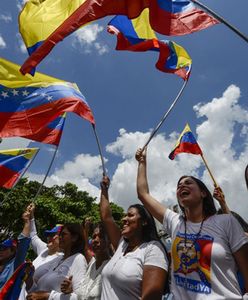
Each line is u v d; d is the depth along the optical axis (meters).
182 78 5.72
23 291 4.83
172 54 5.98
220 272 2.89
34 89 6.50
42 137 6.62
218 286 2.85
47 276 4.74
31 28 5.36
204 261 2.96
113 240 4.14
